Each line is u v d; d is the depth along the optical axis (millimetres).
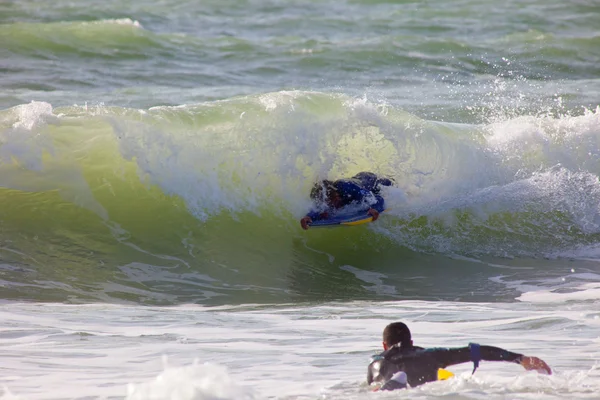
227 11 111562
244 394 13891
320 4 117812
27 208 39125
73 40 83750
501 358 16844
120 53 82688
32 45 81688
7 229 37812
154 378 18297
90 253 37188
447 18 111250
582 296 32781
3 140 40312
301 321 27453
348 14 112250
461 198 44812
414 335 23969
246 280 36469
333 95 44188
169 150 41281
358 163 43188
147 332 24641
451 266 39656
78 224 38969
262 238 40500
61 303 30859
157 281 35312
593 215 45000
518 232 43562
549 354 20578
